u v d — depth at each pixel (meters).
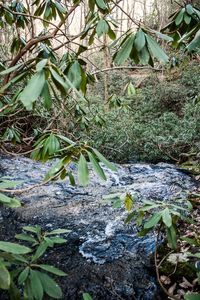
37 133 2.52
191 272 1.80
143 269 1.91
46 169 3.79
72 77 0.96
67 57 1.23
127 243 2.17
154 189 3.19
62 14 1.41
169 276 1.82
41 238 1.12
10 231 2.35
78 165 0.81
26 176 3.50
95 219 2.52
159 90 6.18
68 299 1.69
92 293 1.73
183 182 3.50
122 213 2.60
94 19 1.26
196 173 3.96
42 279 0.86
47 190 3.07
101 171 0.80
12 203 0.82
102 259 2.01
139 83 7.21
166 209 1.06
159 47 0.83
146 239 2.19
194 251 1.98
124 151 4.77
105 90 6.75
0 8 1.51
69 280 1.80
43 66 0.64
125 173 3.81
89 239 2.23
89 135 4.35
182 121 5.01
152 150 4.73
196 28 1.02
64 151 1.02
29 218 2.54
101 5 1.09
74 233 2.31
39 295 0.82
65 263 1.96
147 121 5.61
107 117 5.06
